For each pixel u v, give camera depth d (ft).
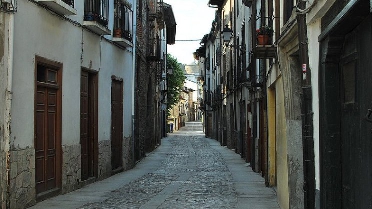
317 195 19.21
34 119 30.50
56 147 35.17
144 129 78.07
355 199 15.97
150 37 87.76
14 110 27.68
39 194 31.81
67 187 36.88
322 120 18.26
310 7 18.85
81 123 41.45
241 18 69.10
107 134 49.14
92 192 37.65
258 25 49.62
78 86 39.50
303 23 20.56
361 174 15.28
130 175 51.70
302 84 20.74
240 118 76.79
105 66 48.24
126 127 58.18
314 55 19.44
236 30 77.82
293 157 25.30
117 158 54.60
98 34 45.06
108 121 49.52
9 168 26.84
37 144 31.81
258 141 52.49
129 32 55.67
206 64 159.22
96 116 45.34
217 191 39.32
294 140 25.49
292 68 26.84
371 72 14.02
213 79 135.44
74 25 38.34
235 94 84.53
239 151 80.59
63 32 35.91
